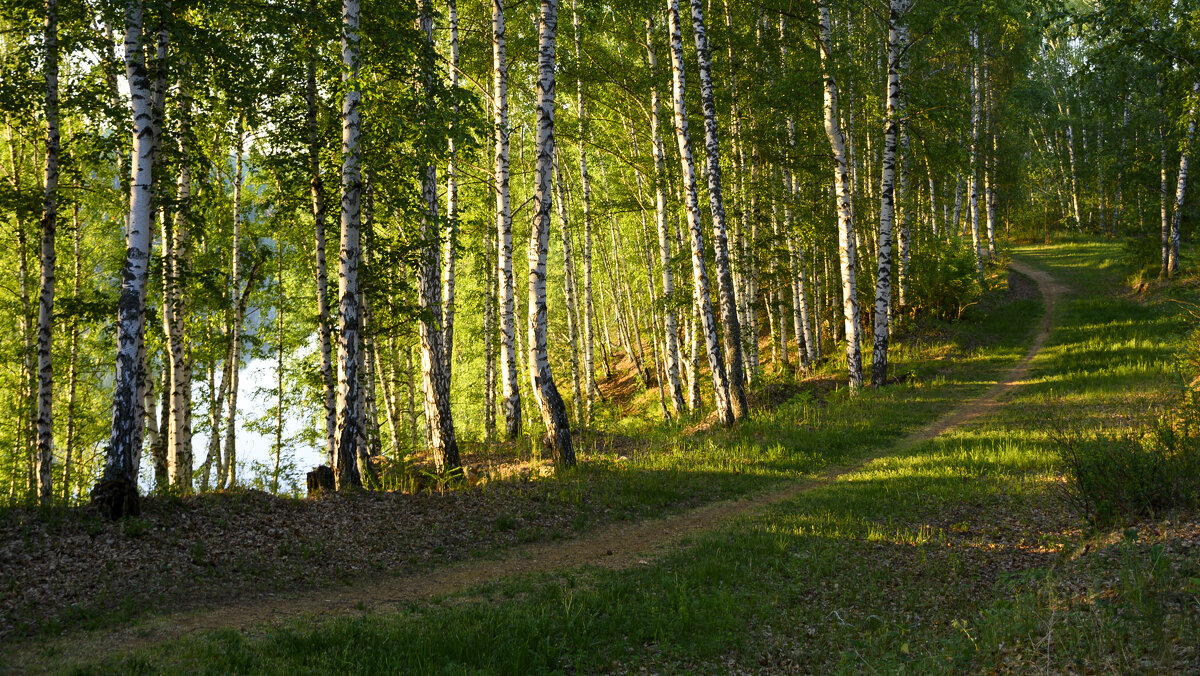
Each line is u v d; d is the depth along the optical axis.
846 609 6.96
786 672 5.64
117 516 9.17
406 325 16.88
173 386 15.39
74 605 7.23
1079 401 17.70
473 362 33.59
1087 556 7.21
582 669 5.83
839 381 24.17
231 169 19.56
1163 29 16.11
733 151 23.22
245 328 23.83
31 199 12.43
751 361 25.78
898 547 8.99
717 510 12.17
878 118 26.36
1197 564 5.88
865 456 15.54
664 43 22.72
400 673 5.59
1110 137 49.41
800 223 23.20
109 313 13.62
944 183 38.88
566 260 26.64
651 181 22.98
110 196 17.44
